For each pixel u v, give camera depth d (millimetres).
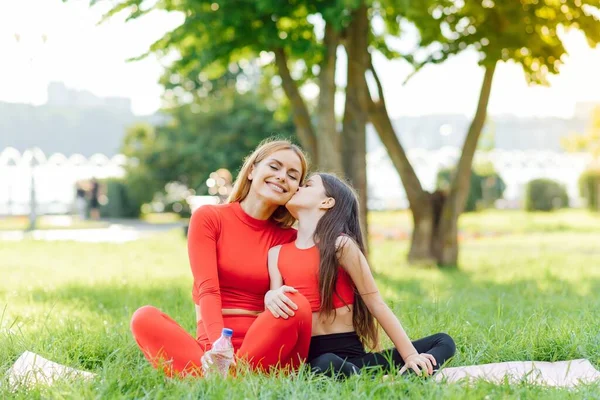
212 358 3529
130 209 33031
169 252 14570
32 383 3600
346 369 3590
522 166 38906
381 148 36812
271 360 3643
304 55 11000
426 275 10922
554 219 30109
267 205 4043
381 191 37531
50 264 11742
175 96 32125
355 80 11547
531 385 3498
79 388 3365
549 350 4457
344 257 3822
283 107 14969
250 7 10500
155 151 31703
